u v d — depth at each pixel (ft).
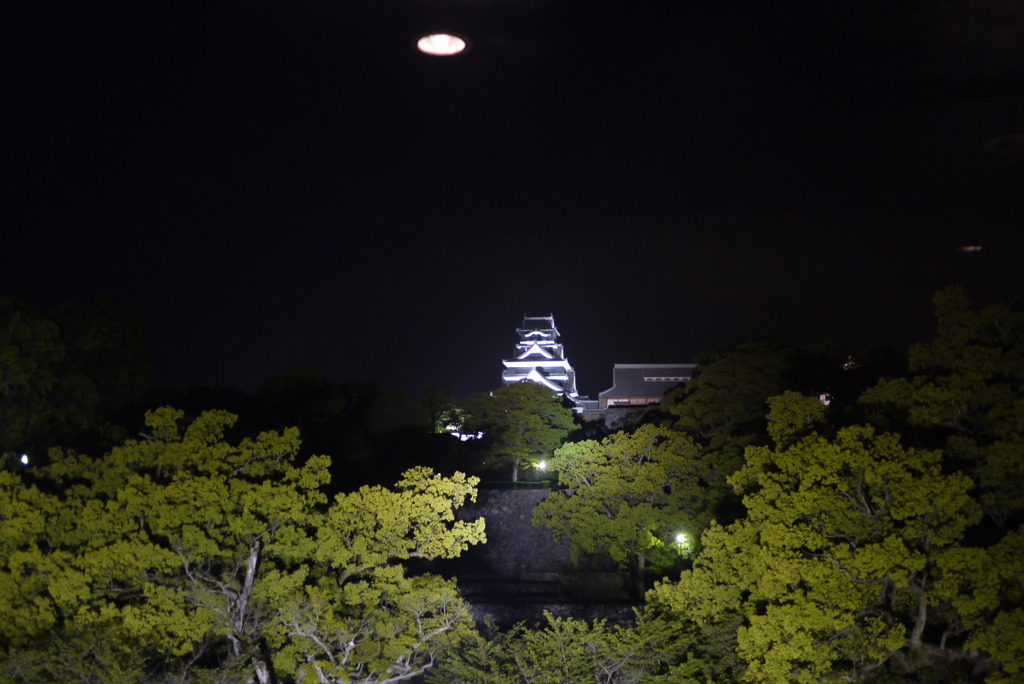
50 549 88.12
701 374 151.84
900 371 134.72
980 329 88.53
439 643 92.43
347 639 86.53
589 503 133.08
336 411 183.42
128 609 82.58
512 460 195.11
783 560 78.13
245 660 88.28
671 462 131.23
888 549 75.00
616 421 234.79
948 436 90.17
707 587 89.66
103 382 154.92
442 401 212.23
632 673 82.79
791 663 80.64
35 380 134.62
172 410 92.38
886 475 77.46
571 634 85.20
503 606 135.85
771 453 88.79
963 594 77.05
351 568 91.50
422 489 95.14
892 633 76.84
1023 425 82.38
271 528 90.48
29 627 83.97
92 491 90.84
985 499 82.38
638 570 139.33
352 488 166.30
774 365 144.05
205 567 91.61
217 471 90.17
